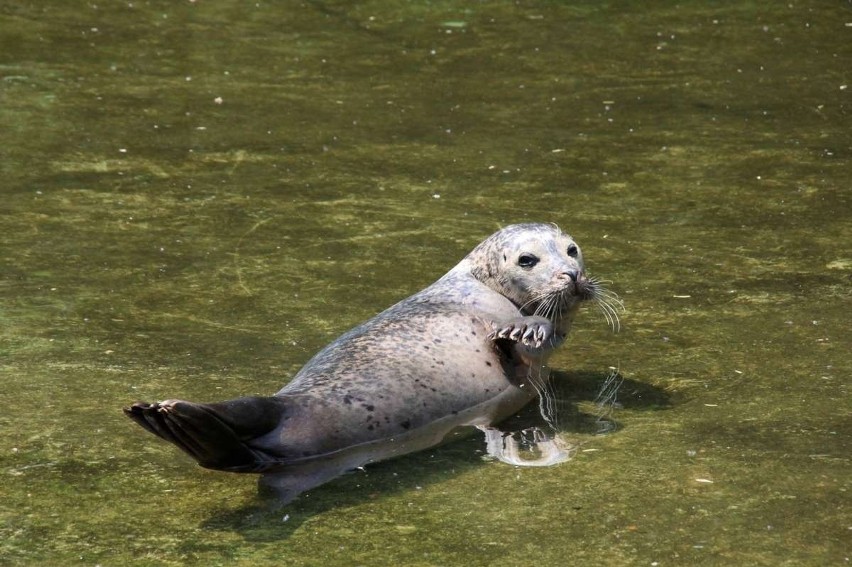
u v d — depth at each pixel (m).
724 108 38.50
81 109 37.62
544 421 20.14
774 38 46.00
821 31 46.81
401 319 21.55
